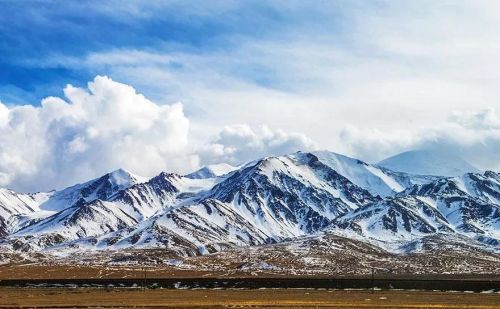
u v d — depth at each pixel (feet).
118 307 603.67
